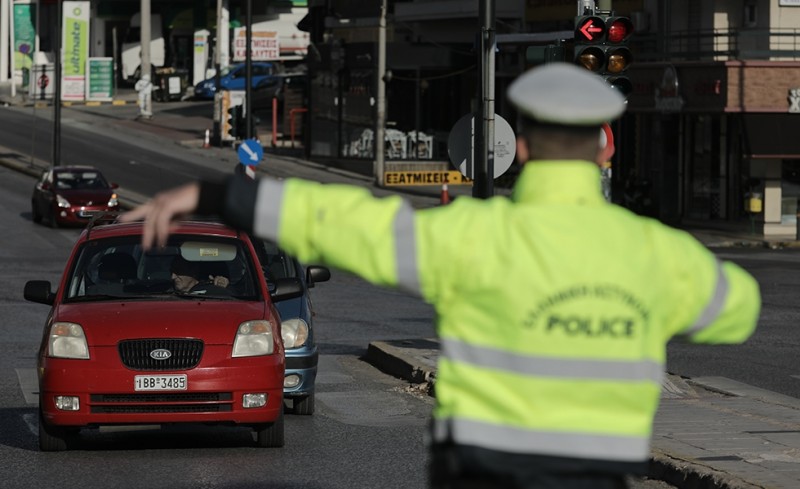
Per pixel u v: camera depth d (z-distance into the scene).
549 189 8.09
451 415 8.00
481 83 45.38
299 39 193.12
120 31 198.25
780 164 85.88
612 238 7.96
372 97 115.50
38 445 26.45
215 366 25.09
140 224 29.27
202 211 8.23
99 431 28.20
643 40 92.88
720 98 83.25
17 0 178.75
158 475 23.36
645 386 7.92
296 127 137.12
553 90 7.92
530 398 7.84
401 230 7.99
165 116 160.25
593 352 7.83
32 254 74.50
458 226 7.99
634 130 97.25
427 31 122.69
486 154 45.41
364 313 52.03
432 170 112.44
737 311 8.27
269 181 8.30
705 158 90.31
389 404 32.22
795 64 82.88
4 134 139.75
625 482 8.18
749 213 86.56
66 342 25.20
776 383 34.75
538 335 7.82
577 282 7.83
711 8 88.50
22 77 177.88
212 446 26.36
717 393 32.06
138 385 24.84
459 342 7.99
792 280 62.69
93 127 148.25
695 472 21.27
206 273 27.73
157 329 25.20
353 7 126.62
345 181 111.12
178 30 195.75
